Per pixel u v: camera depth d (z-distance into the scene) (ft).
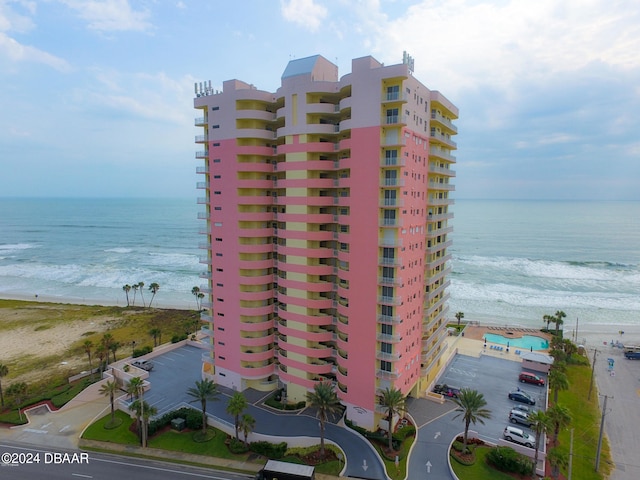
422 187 197.57
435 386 236.43
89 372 264.52
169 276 612.29
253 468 166.50
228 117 207.62
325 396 168.45
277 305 223.51
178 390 231.91
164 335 349.20
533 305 456.86
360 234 178.19
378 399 183.52
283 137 204.64
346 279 186.91
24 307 447.42
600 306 451.53
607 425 204.74
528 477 158.10
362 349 183.42
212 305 234.58
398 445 174.40
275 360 229.86
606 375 265.75
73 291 537.24
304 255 199.93
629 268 625.82
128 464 170.91
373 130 169.17
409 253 185.88
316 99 191.42
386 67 162.81
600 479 162.81
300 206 197.67
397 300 174.29
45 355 310.65
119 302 481.05
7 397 229.45
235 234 214.90
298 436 182.29
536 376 246.47
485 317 416.87
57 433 196.24
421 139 190.80
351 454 171.32
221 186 216.54
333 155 199.31
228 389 230.27
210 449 179.52
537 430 156.56
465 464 164.35
